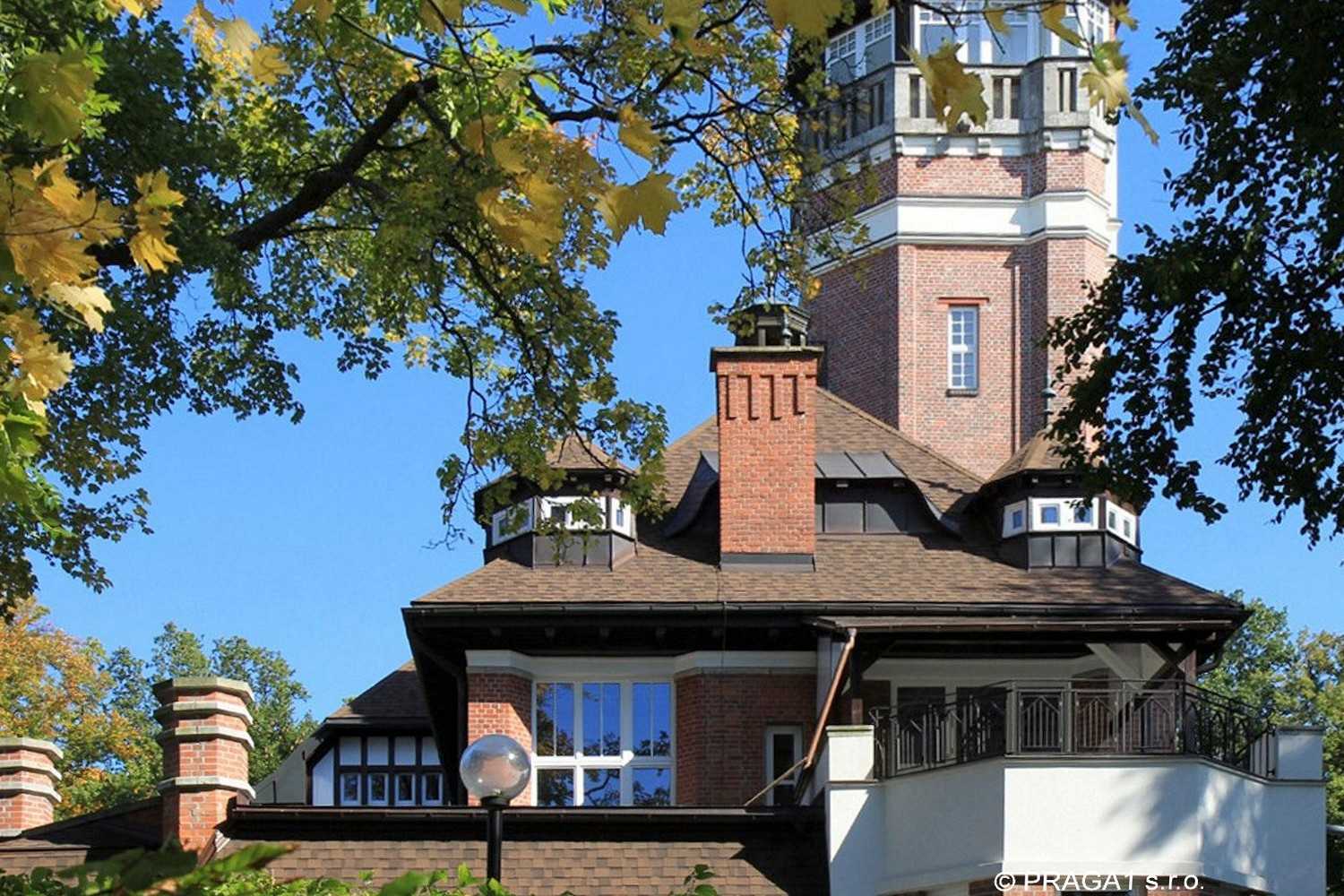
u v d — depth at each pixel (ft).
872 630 96.07
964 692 100.63
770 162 72.90
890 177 154.40
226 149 86.84
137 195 83.97
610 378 77.41
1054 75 153.69
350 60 77.87
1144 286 98.53
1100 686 99.14
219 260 78.28
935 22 154.40
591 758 103.14
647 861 92.53
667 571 106.73
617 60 60.95
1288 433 98.84
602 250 74.38
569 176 23.18
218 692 97.35
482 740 59.11
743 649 103.60
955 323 153.69
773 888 91.50
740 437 109.60
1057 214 152.66
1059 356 151.43
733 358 110.22
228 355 93.09
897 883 91.25
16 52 59.41
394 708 124.67
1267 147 96.99
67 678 195.72
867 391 154.10
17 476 26.84
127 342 90.22
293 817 93.40
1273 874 90.79
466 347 79.71
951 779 91.04
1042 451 109.40
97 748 197.26
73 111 23.31
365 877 38.99
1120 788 89.56
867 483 112.06
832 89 72.08
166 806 96.17
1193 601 102.68
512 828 93.61
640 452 79.10
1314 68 91.86
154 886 17.15
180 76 86.33
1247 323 99.40
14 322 25.48
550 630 102.06
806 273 76.23
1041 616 101.55
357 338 94.43
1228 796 90.33
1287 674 202.69
